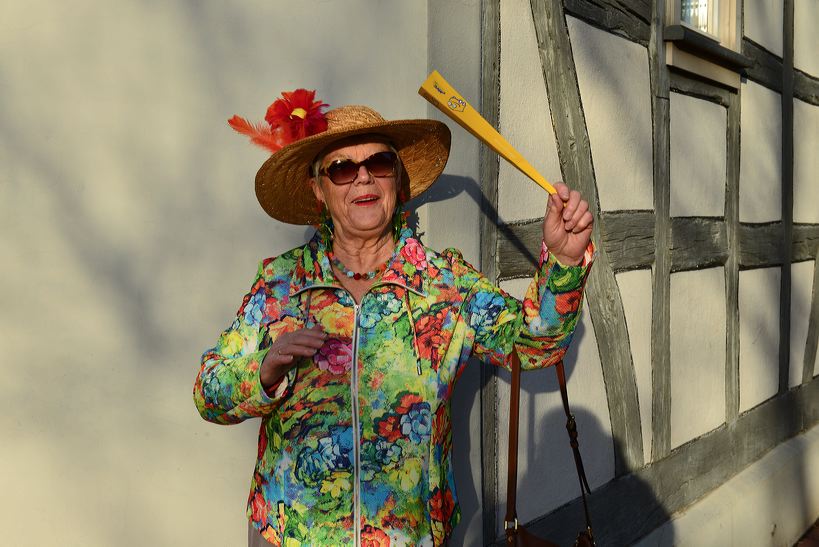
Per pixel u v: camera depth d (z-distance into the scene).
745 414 4.66
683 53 3.73
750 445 4.66
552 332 1.68
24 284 1.96
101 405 2.05
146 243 2.08
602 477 3.28
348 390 1.78
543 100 2.83
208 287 2.16
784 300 5.14
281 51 2.20
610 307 3.24
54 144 1.97
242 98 2.17
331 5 2.25
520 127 2.71
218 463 2.20
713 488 4.23
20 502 1.98
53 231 1.98
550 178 2.88
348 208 1.81
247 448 2.25
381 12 2.32
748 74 4.54
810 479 5.27
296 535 1.76
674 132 3.80
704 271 4.12
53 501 2.01
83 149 2.00
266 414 1.75
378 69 2.33
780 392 5.15
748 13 4.51
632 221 3.41
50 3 1.95
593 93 3.13
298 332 1.64
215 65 2.12
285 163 1.88
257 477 1.85
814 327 5.74
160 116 2.07
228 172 2.17
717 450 4.25
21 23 1.93
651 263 3.58
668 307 3.71
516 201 2.72
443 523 1.81
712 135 4.17
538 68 2.80
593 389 3.20
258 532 1.84
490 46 2.54
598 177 3.17
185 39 2.09
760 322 4.84
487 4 2.53
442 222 2.34
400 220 1.91
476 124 1.71
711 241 4.16
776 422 5.04
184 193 2.11
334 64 2.26
